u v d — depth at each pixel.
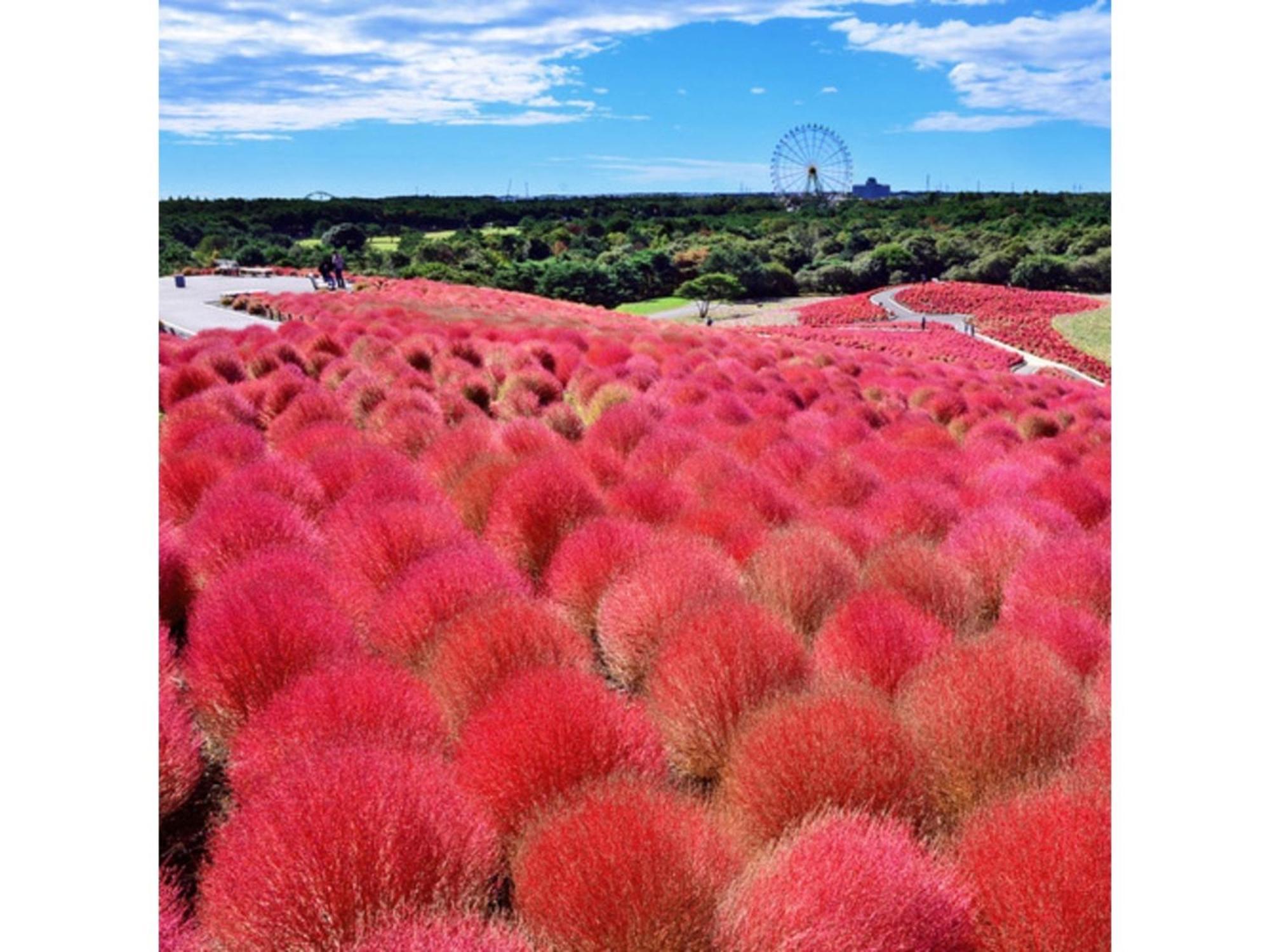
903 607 3.69
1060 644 3.80
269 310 16.95
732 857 2.21
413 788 2.27
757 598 4.04
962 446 9.30
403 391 7.84
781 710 2.69
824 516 5.23
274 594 3.35
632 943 1.97
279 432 6.88
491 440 6.41
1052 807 2.45
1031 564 4.66
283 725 2.74
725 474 5.99
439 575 3.72
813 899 1.99
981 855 2.37
